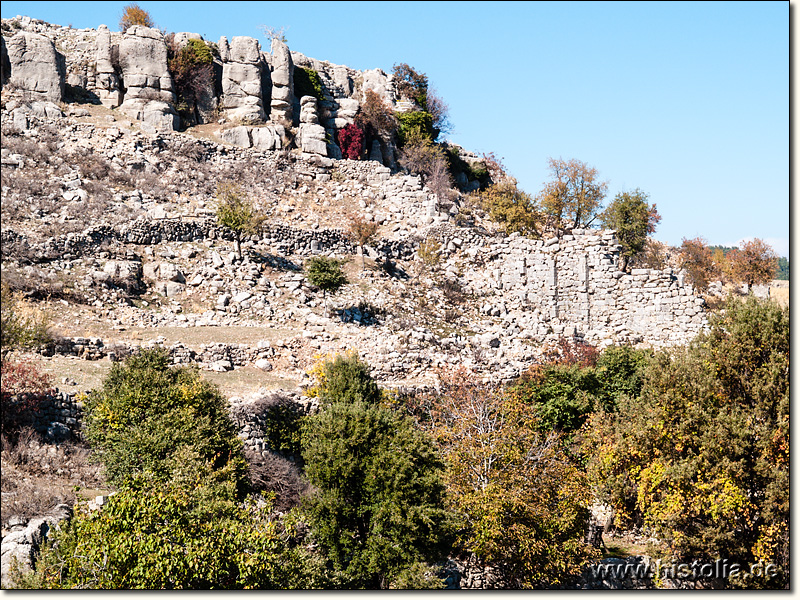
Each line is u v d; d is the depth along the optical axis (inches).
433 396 1918.1
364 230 2647.6
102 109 3004.4
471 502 1440.7
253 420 1669.5
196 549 1077.1
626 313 2581.2
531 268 2669.8
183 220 2497.5
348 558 1357.0
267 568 1134.4
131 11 3270.2
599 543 1685.5
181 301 2260.1
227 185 2765.7
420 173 3358.8
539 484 1507.1
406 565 1322.6
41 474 1371.8
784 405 1494.8
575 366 1977.1
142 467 1325.0
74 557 1050.7
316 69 3580.2
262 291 2349.9
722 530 1470.2
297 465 1648.6
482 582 1476.4
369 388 1798.7
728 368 1605.6
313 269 2409.0
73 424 1539.1
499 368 2144.4
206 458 1416.1
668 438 1567.4
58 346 1795.0
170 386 1521.9
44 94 2913.4
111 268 2229.3
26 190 2442.2
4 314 1775.3
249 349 2007.9
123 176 2689.5
